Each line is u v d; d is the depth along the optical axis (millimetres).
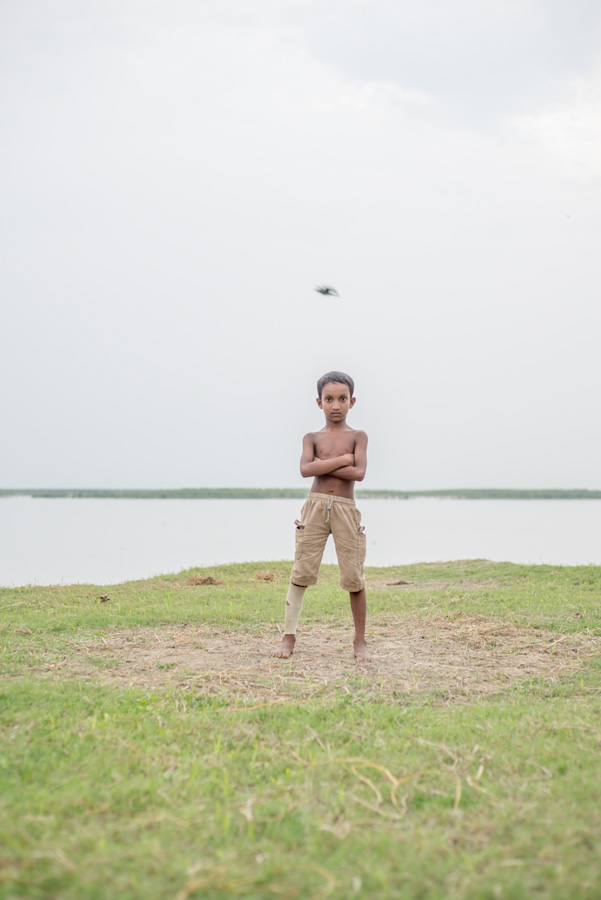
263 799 2590
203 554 16406
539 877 2029
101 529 25125
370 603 7734
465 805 2572
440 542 20469
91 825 2340
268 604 7652
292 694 4156
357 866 2100
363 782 2789
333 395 5371
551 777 2812
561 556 16188
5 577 11805
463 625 6453
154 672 4668
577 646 5578
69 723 3420
